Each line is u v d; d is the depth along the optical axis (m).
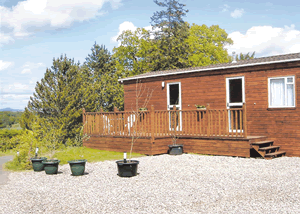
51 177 9.14
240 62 14.67
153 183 8.09
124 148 13.96
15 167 10.91
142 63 39.28
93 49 40.31
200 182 8.12
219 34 42.31
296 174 8.92
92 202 6.49
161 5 40.94
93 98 19.41
